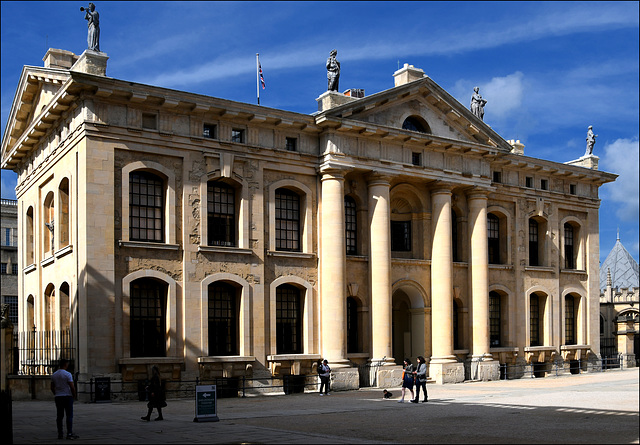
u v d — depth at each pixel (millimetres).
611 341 78438
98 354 38781
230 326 44688
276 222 47062
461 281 54656
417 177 51000
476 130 54500
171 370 41125
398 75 53094
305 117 47000
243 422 28531
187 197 42781
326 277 47125
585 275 64062
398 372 48250
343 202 47781
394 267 51062
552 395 38531
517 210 58969
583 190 64625
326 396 41938
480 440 22844
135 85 40844
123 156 40969
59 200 44719
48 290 48094
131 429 26219
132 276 40500
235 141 45469
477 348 53875
